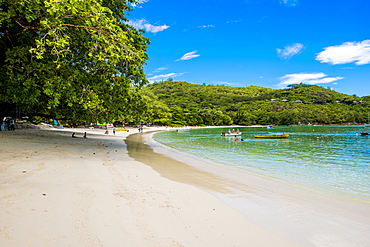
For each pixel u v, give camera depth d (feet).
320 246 15.66
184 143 112.37
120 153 57.26
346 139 139.13
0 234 12.98
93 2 41.52
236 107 552.00
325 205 24.52
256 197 26.48
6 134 65.57
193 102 581.12
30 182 22.62
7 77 48.08
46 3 34.63
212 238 15.48
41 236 13.24
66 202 18.54
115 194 22.12
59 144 56.85
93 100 58.08
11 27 48.52
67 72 49.96
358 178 38.83
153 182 29.50
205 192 26.99
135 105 68.13
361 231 18.28
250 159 60.59
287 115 481.46
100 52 44.21
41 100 64.75
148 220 17.03
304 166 50.21
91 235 13.93
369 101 583.58
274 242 15.78
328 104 579.48
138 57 50.80
